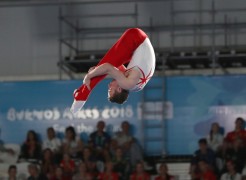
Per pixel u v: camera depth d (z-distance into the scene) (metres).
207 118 39.81
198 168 37.28
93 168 38.00
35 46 44.69
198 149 39.62
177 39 43.53
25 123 40.91
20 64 44.66
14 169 38.91
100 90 40.62
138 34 22.03
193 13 43.56
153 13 44.00
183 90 40.00
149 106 40.22
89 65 42.59
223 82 39.81
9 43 44.78
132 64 21.89
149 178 37.25
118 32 44.22
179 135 39.88
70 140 39.59
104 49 44.28
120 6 44.28
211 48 43.09
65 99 40.84
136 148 39.00
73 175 37.84
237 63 42.09
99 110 40.59
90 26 44.47
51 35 44.66
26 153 40.00
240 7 43.19
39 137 40.88
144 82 22.00
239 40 43.03
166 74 43.44
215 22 43.28
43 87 40.91
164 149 39.84
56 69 44.41
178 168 39.53
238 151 37.50
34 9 44.88
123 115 40.41
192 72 43.38
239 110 39.69
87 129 40.69
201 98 39.91
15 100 41.00
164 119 40.00
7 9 44.94
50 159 38.72
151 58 22.03
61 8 44.66
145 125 40.19
